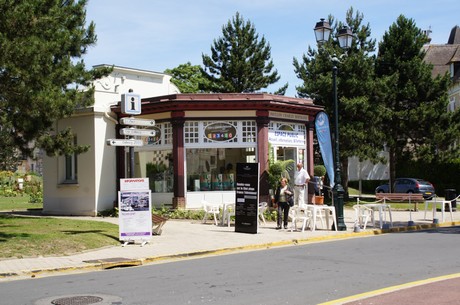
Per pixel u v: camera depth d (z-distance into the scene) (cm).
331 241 1683
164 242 1620
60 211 2634
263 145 2436
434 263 1170
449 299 801
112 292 939
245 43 5241
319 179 2692
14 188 5072
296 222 2006
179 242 1616
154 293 922
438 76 3978
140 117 2564
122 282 1041
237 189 1870
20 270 1173
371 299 818
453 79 4891
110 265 1273
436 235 1748
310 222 1981
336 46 3894
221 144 2441
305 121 2656
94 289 972
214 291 926
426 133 3991
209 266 1223
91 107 2520
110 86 2712
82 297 898
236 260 1310
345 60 3700
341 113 3691
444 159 4088
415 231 1952
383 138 3841
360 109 3616
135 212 1588
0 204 3612
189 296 889
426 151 3931
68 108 1845
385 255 1309
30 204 3616
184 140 2436
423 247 1441
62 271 1209
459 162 4309
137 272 1173
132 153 1645
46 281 1084
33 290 978
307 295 874
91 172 2534
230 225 2067
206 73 5331
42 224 1928
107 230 1803
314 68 3862
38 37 1579
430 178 4522
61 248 1448
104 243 1564
